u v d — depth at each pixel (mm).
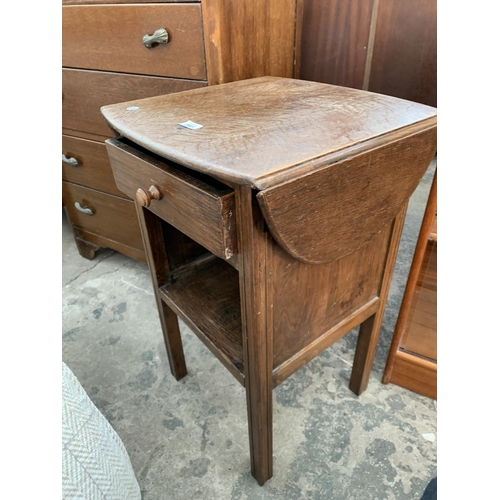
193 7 883
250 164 511
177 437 1014
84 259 1782
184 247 1015
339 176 563
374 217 680
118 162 766
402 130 636
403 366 1078
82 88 1229
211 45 907
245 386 770
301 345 782
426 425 1017
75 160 1437
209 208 561
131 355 1268
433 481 796
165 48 979
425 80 1432
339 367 1192
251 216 532
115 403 1109
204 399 1114
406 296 956
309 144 570
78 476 523
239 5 920
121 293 1546
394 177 665
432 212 834
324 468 930
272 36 1081
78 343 1315
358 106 742
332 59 1510
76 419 565
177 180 605
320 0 1413
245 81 973
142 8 953
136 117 727
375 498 871
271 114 711
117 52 1068
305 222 555
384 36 1405
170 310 1039
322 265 710
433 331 1011
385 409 1062
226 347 824
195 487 906
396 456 949
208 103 795
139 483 915
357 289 840
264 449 839
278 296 659
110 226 1565
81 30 1098
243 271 606
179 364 1148
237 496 885
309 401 1088
